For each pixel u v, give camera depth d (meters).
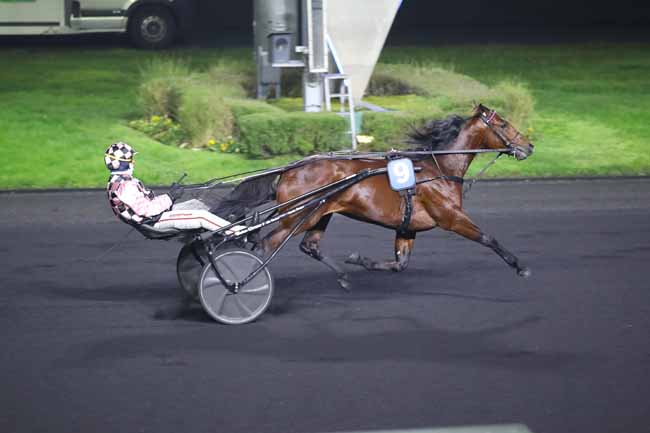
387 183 10.40
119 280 11.73
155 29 29.25
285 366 8.36
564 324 9.63
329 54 22.98
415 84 23.48
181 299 10.78
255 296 9.74
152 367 8.36
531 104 22.33
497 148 11.04
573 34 34.34
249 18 35.78
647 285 11.24
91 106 23.38
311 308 10.32
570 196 17.67
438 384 7.89
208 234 9.67
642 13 37.94
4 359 8.61
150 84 22.33
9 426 7.05
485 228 14.85
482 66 28.28
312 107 21.38
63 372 8.25
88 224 15.34
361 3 21.95
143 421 7.12
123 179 9.62
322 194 10.20
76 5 27.59
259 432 6.90
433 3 37.09
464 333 9.34
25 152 20.30
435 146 10.98
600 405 7.41
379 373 8.16
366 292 11.02
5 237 14.34
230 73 23.77
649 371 8.20
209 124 20.86
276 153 20.03
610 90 26.14
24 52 29.12
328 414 7.24
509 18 37.62
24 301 10.69
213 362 8.48
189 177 18.97
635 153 21.39
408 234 10.88
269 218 10.21
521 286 11.23
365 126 19.97
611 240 13.86
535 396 7.61
